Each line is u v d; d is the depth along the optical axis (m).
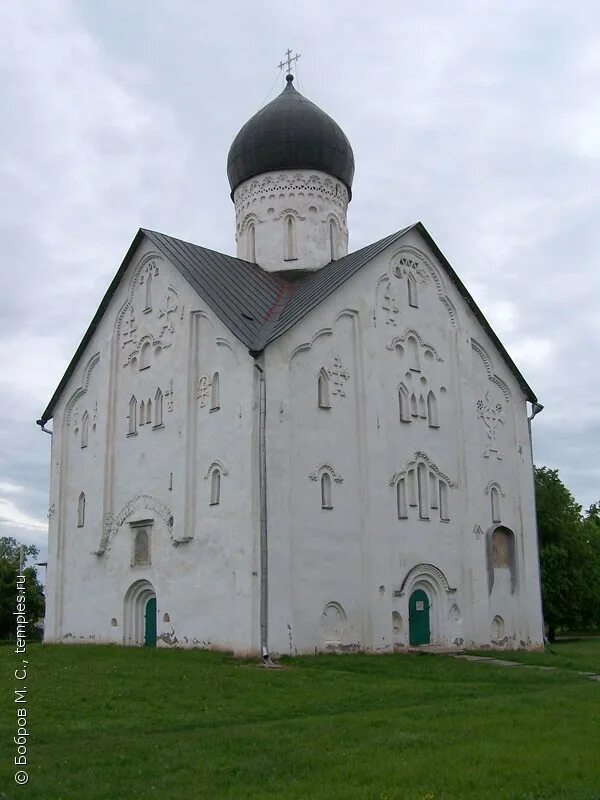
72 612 35.72
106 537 34.09
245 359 28.34
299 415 28.83
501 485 36.53
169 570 30.23
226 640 27.03
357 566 29.33
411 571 31.22
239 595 26.66
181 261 32.50
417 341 34.12
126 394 34.75
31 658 26.08
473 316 37.03
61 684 19.38
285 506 27.25
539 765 11.29
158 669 22.47
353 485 29.95
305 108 38.91
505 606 34.94
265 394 27.66
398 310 33.59
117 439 34.78
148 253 34.66
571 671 25.41
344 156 39.09
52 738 13.50
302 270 37.12
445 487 33.81
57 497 37.97
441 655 29.17
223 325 29.72
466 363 35.91
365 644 28.78
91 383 37.50
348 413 30.47
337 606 28.41
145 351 34.09
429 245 35.62
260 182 38.53
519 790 10.17
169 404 31.80
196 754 12.19
